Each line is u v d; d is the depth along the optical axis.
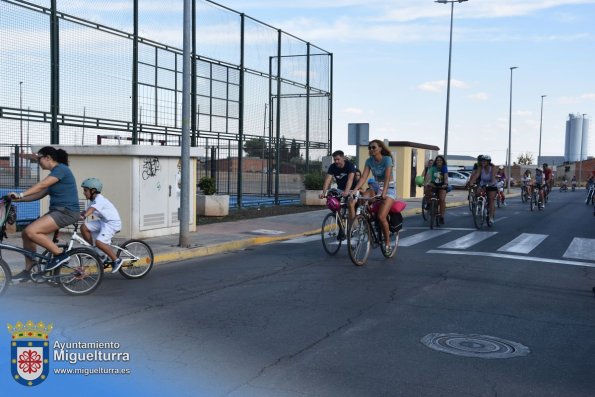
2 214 7.12
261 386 4.50
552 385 4.64
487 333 6.00
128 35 14.46
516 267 9.73
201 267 9.72
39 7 12.26
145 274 8.80
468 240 13.02
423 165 31.20
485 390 4.50
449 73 29.53
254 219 16.98
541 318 6.61
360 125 17.34
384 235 10.23
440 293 7.73
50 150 7.34
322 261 10.27
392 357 5.20
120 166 11.91
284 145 21.48
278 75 20.53
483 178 15.69
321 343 5.56
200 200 16.94
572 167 89.62
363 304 7.10
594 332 6.12
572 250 11.73
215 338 5.68
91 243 8.17
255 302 7.16
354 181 11.02
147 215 12.24
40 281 7.28
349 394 4.37
